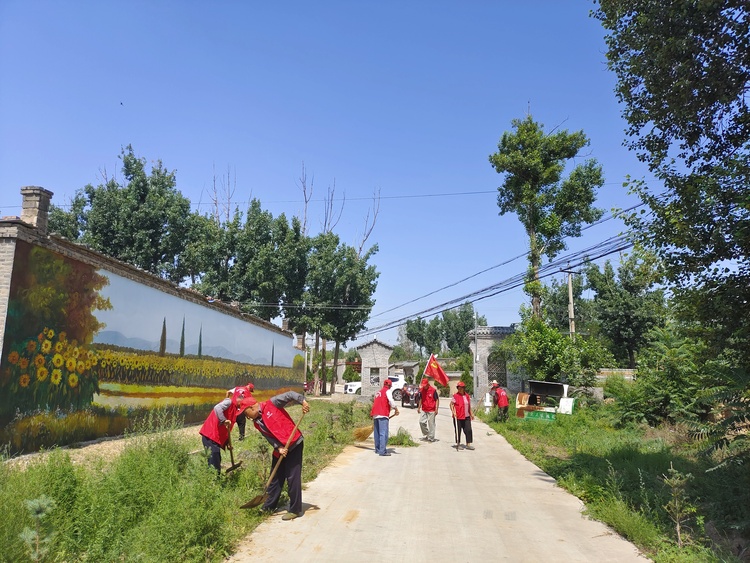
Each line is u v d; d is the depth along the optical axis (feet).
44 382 34.30
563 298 164.25
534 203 94.27
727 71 23.98
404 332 351.46
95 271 39.83
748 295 23.75
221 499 20.85
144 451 25.31
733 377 25.76
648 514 23.49
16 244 32.12
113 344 41.96
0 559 12.78
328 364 262.06
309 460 34.91
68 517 16.87
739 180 23.12
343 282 128.36
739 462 25.76
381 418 41.91
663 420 57.88
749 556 19.99
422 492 28.07
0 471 18.90
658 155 26.37
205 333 60.64
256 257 114.52
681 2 24.07
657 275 26.40
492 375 114.83
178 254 104.37
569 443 48.93
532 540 20.33
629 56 27.04
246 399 23.89
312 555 17.69
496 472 35.53
